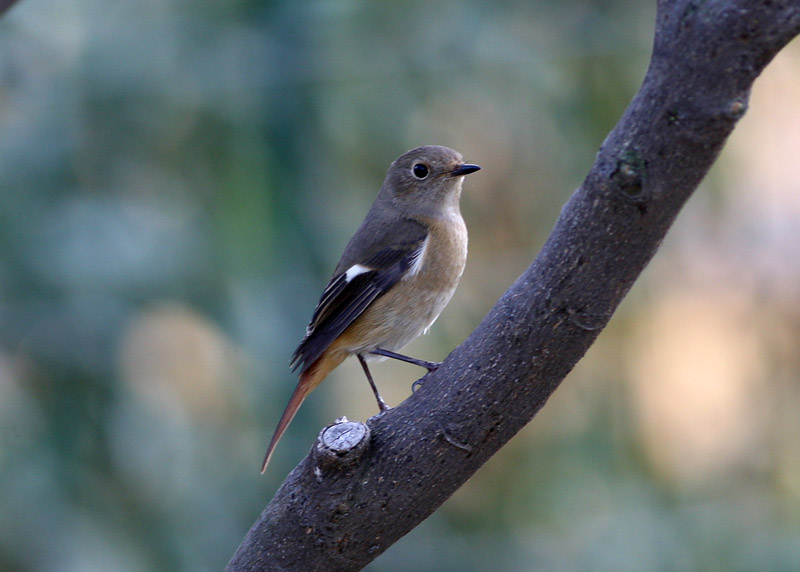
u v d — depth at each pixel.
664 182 3.87
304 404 10.22
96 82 10.19
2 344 9.45
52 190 9.90
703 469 12.69
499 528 11.16
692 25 3.60
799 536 11.00
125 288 9.70
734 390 13.52
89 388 9.66
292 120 10.45
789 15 3.48
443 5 11.00
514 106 11.27
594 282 4.20
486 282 11.77
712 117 3.69
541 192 11.74
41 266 9.55
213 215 10.27
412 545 10.78
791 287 13.68
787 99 14.40
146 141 10.30
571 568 10.84
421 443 4.63
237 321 10.03
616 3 11.39
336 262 10.46
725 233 13.38
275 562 4.89
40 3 10.38
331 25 10.56
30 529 9.18
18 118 10.09
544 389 4.49
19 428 9.40
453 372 4.59
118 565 9.30
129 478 9.70
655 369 13.11
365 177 10.93
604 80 11.34
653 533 11.03
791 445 13.20
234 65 10.43
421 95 10.98
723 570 10.84
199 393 10.84
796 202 14.36
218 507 9.92
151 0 10.53
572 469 11.58
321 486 4.75
